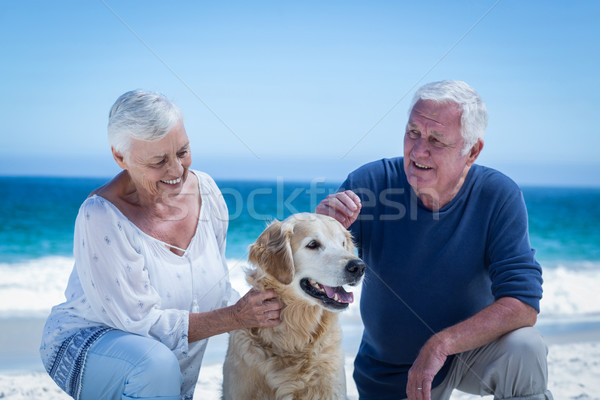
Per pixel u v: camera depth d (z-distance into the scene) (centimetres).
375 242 337
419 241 321
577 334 705
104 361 268
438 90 306
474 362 300
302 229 311
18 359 553
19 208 2028
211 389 452
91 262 280
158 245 300
